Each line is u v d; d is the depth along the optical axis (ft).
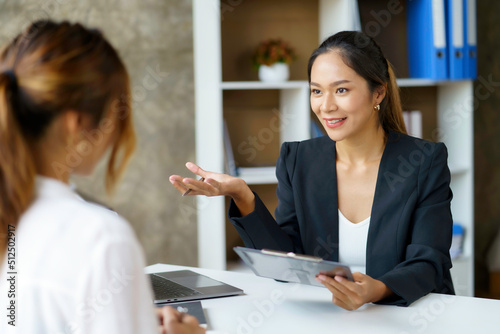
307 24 9.62
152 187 9.63
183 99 9.63
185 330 3.05
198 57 8.89
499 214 11.30
